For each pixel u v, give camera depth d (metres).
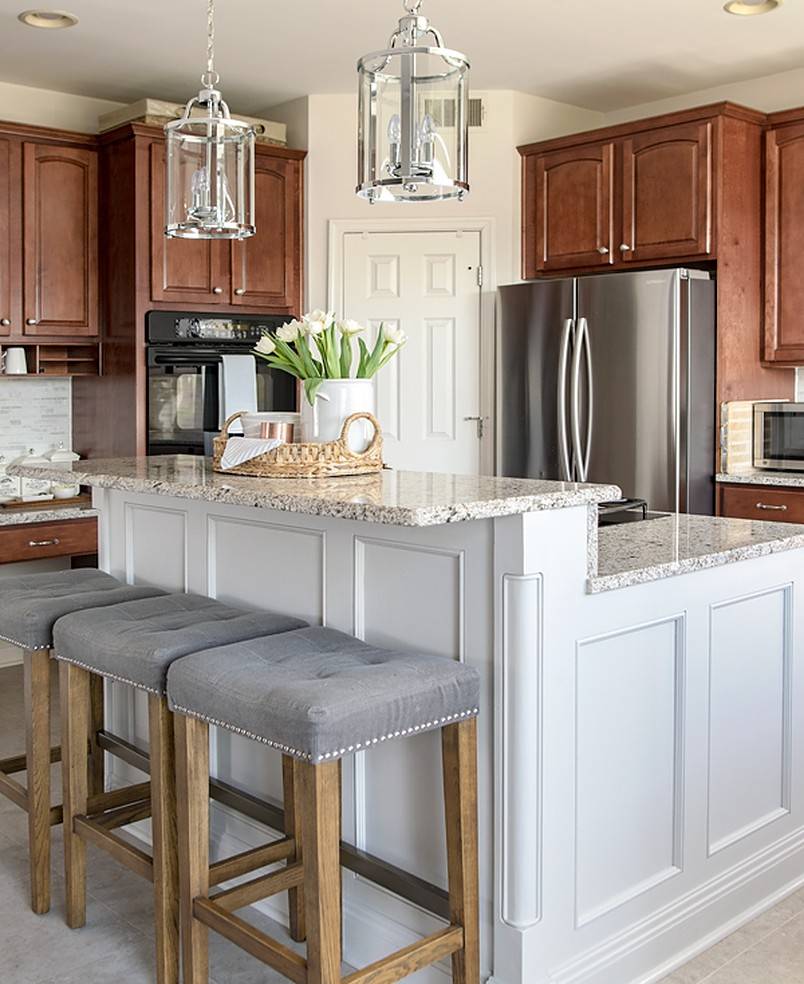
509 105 5.10
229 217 2.58
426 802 2.23
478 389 5.21
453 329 5.22
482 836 2.11
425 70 2.23
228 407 4.90
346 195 5.21
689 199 4.54
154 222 4.72
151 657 2.16
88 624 2.38
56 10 3.96
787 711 2.73
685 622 2.37
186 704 2.02
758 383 4.76
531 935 2.05
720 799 2.53
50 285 4.77
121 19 4.06
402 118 2.24
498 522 2.04
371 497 2.06
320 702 1.76
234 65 4.66
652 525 2.95
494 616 2.05
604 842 2.22
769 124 4.61
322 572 2.44
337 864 1.79
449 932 1.99
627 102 5.34
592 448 4.65
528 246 5.15
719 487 4.58
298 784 2.39
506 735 2.04
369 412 2.74
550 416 4.80
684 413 4.42
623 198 4.77
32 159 4.68
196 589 2.81
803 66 4.75
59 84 4.93
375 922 2.35
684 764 2.39
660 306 4.41
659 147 4.63
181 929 2.14
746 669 2.59
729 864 2.56
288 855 2.39
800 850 2.78
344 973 2.37
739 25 4.20
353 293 5.25
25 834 3.11
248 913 2.65
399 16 4.05
